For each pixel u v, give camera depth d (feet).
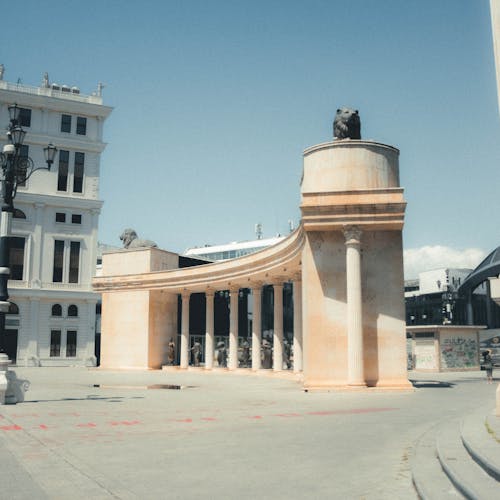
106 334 174.91
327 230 90.58
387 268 90.58
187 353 164.35
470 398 71.61
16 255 212.23
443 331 161.68
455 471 25.18
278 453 34.76
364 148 92.07
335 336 88.99
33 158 217.77
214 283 152.66
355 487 26.30
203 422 49.93
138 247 177.58
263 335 227.81
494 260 247.09
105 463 32.09
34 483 27.37
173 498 24.62
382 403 66.49
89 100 229.45
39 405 65.57
